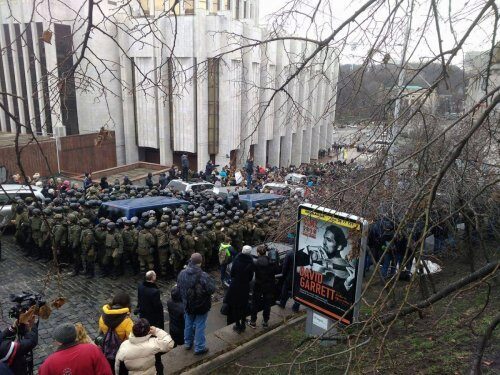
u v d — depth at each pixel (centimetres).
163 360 640
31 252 1163
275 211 1288
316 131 3722
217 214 1242
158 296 630
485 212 677
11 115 226
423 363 545
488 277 281
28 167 2250
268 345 705
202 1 2353
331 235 599
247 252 714
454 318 674
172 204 1287
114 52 1839
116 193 1539
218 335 726
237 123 2983
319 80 392
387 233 760
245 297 721
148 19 336
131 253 1070
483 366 511
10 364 433
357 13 279
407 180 550
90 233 1028
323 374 520
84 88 305
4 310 826
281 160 3725
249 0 2686
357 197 491
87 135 2730
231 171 2312
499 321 298
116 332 523
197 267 640
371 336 298
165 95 376
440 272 944
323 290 623
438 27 271
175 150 3022
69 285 1005
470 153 579
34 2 283
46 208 1090
